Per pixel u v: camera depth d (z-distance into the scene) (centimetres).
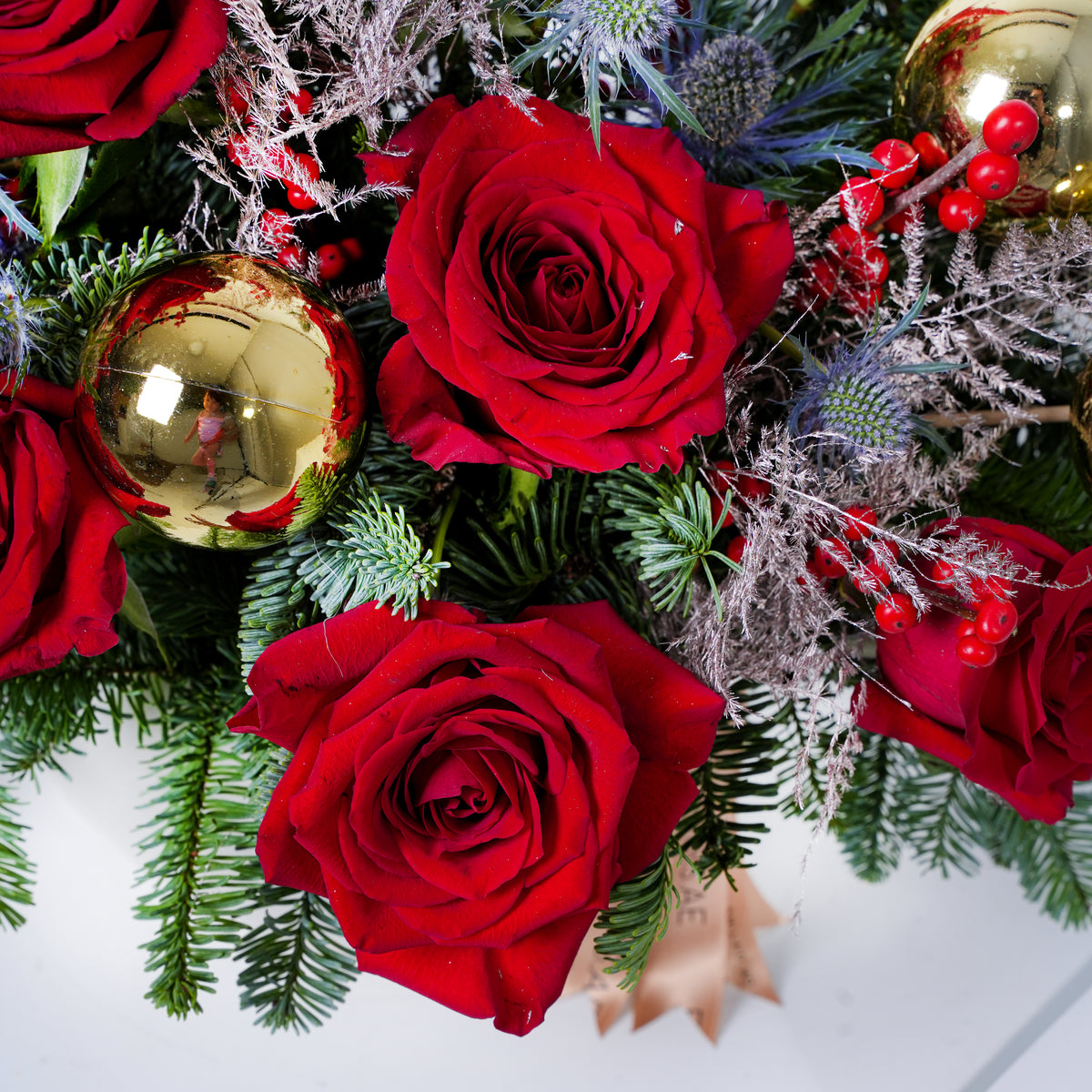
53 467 40
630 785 42
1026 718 44
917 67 45
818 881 62
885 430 43
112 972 59
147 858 56
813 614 45
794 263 46
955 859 55
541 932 43
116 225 46
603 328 41
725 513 43
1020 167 44
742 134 45
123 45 39
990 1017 60
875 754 53
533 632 41
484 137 41
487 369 40
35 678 47
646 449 41
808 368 44
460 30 44
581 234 41
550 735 41
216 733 49
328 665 41
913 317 44
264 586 44
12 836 49
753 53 44
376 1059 58
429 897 42
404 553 42
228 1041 58
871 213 44
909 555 44
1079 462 46
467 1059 58
